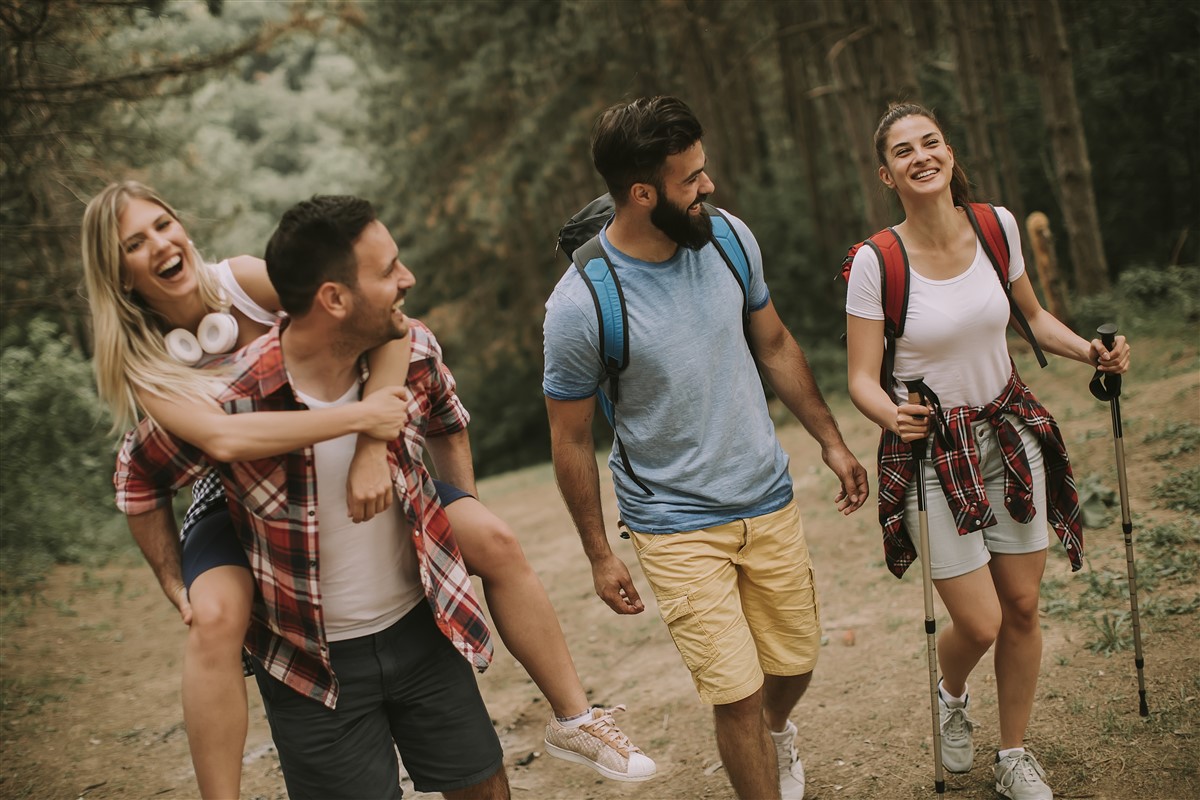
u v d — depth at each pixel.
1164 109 13.01
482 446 25.09
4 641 7.57
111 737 5.55
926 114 3.09
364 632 2.69
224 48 11.23
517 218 22.08
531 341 24.81
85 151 12.02
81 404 12.79
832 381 15.73
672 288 3.00
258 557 2.55
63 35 9.59
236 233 28.66
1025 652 3.26
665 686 5.10
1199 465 5.83
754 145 22.48
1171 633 4.11
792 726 3.60
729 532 3.09
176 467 2.52
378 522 2.66
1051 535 5.47
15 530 10.79
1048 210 15.33
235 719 2.50
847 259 3.18
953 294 3.07
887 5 12.29
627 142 2.84
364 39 22.75
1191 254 13.12
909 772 3.69
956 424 3.11
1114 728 3.56
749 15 17.75
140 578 9.94
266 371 2.49
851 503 3.30
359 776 2.73
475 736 2.88
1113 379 3.47
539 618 2.93
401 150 24.94
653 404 3.04
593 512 3.20
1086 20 13.48
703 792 4.00
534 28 19.36
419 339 2.74
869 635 5.02
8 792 4.91
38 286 13.78
